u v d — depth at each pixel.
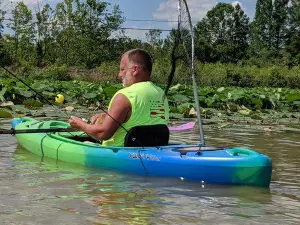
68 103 11.89
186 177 3.68
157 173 3.83
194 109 9.60
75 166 4.21
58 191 3.29
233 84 34.91
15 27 35.53
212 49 70.75
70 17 37.25
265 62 63.22
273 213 2.90
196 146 4.10
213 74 31.50
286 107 13.13
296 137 6.65
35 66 33.78
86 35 37.50
